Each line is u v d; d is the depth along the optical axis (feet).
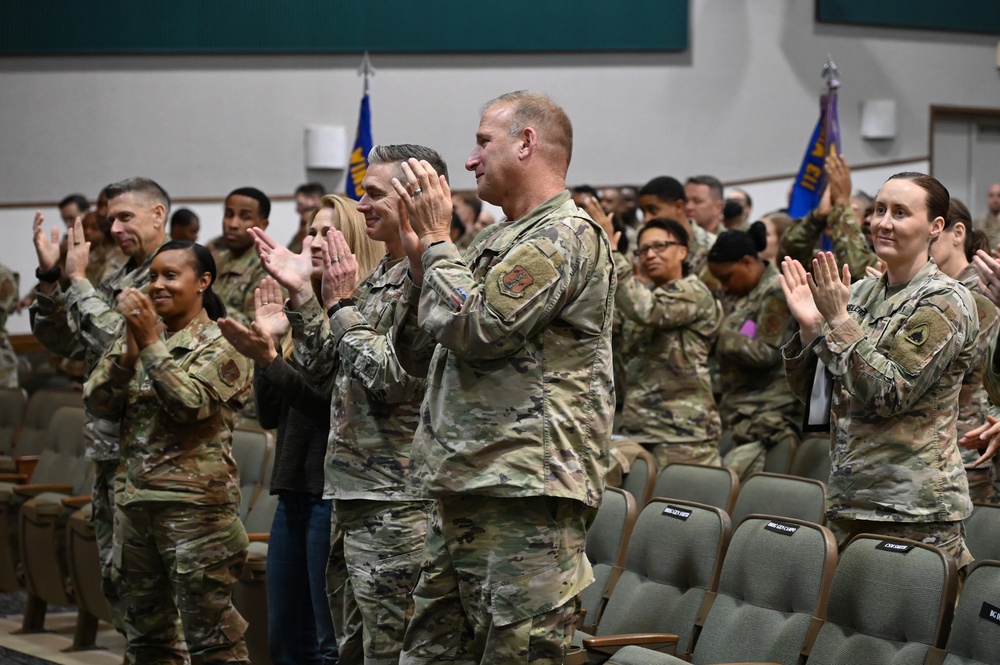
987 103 41.91
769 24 38.86
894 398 11.04
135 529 14.19
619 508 14.08
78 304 16.20
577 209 9.60
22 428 24.21
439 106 37.04
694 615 12.28
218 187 35.96
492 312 8.81
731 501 15.17
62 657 18.54
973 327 11.42
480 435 9.09
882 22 39.86
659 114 38.17
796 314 11.79
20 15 34.71
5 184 34.78
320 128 36.17
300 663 13.79
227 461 14.35
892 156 40.29
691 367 18.25
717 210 25.64
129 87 35.42
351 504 11.69
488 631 9.21
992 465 14.12
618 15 37.65
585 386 9.32
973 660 9.98
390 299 11.76
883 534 11.61
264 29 35.96
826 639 10.96
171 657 14.80
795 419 18.33
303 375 12.26
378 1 36.50
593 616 13.66
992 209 34.24
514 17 37.17
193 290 14.65
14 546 21.21
